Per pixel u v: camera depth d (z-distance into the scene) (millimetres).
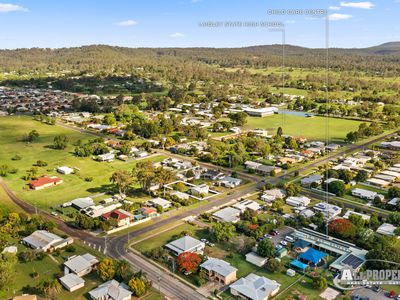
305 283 91000
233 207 132000
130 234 115688
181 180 163125
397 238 110375
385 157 193375
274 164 183500
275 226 118500
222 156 193750
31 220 120062
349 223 112562
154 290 88125
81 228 119438
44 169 176000
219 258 102312
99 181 161625
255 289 85250
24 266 98062
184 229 118875
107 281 90000
